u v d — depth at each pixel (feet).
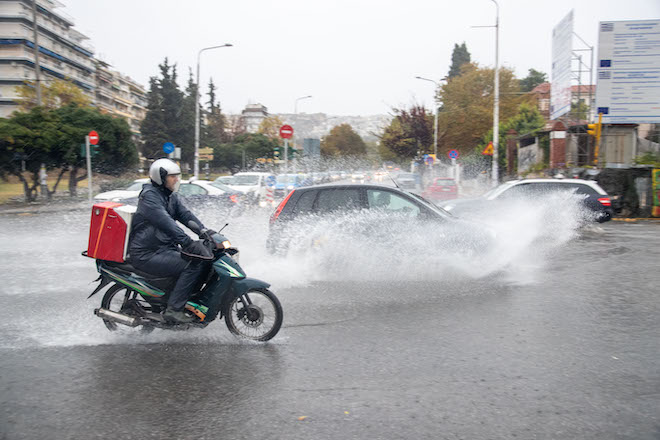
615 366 14.71
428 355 15.58
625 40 82.07
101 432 10.95
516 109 170.81
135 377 13.92
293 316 19.70
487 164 146.92
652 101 82.17
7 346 16.44
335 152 402.31
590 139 92.38
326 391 12.98
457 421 11.37
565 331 18.04
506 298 22.79
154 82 240.94
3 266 30.68
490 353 15.78
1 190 103.76
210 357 15.47
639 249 38.99
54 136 87.25
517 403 12.28
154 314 16.52
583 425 11.19
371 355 15.60
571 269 30.17
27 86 140.36
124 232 16.29
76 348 16.28
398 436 10.71
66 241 42.68
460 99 183.73
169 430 11.02
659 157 75.66
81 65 271.08
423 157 150.41
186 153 242.37
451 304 21.61
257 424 11.26
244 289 16.44
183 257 15.94
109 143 95.96
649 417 11.58
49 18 241.76
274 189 83.92
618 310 20.88
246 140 292.81
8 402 12.40
